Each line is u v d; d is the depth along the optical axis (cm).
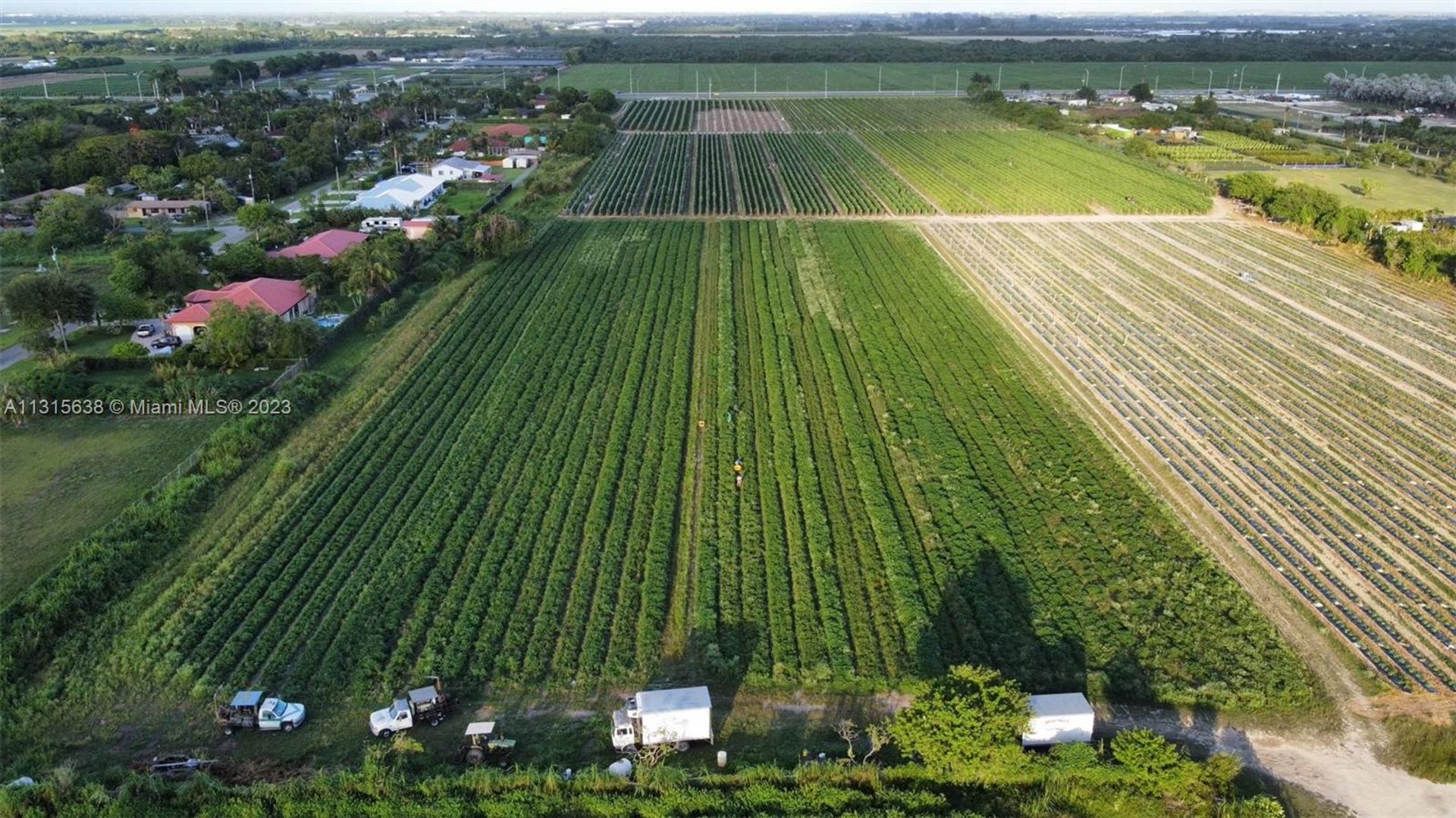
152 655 4662
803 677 4484
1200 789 3816
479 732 4028
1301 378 8031
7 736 4178
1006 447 6681
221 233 12725
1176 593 5075
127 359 7994
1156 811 3806
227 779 3953
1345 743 4134
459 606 5006
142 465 6488
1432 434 7069
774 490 6122
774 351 8362
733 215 13662
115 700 4403
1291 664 4569
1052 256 11631
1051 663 4566
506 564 5334
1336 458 6662
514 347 8556
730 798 3809
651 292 10000
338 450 6700
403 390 7675
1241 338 8912
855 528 5669
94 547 5359
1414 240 11106
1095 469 6419
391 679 4478
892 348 8475
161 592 5159
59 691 4453
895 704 4362
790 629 4816
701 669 4566
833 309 9500
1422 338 8988
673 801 3769
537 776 3869
